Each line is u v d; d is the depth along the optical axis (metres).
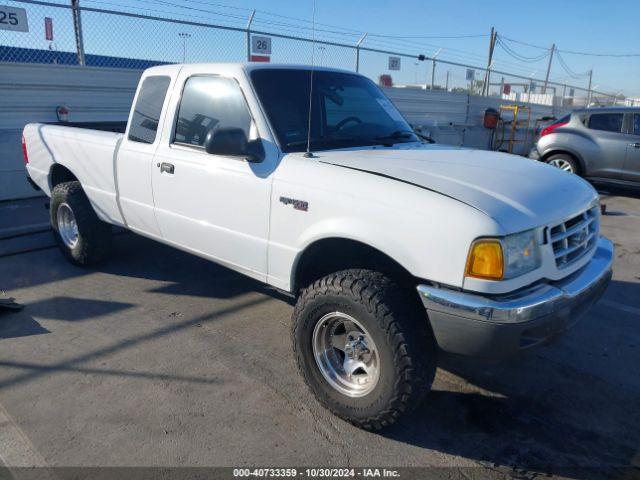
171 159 3.94
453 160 3.29
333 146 3.54
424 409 3.15
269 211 3.28
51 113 8.71
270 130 3.39
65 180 5.68
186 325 4.18
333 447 2.80
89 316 4.31
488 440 2.88
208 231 3.77
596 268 3.10
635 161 9.38
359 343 2.91
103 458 2.68
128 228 4.68
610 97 28.09
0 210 7.79
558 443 2.87
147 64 10.02
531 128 18.50
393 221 2.68
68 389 3.27
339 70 4.29
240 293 4.82
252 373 3.49
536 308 2.50
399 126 4.15
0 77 8.02
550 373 3.57
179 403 3.15
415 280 2.81
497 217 2.49
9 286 4.93
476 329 2.49
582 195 3.11
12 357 3.64
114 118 9.52
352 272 2.85
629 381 3.48
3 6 8.12
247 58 10.59
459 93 15.84
